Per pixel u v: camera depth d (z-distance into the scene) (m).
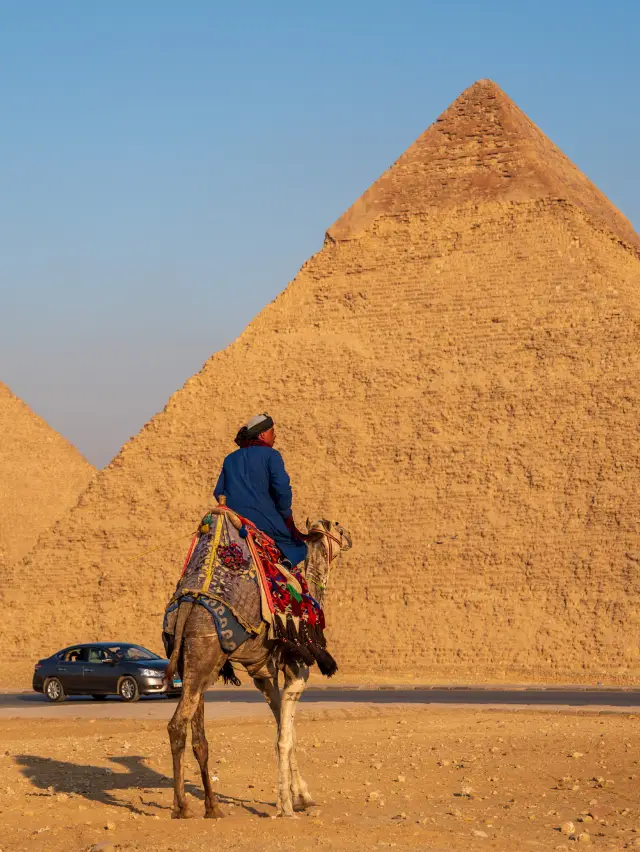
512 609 83.44
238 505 18.47
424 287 103.56
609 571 82.88
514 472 89.69
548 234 103.50
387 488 92.25
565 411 91.12
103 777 21.97
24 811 18.05
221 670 18.12
